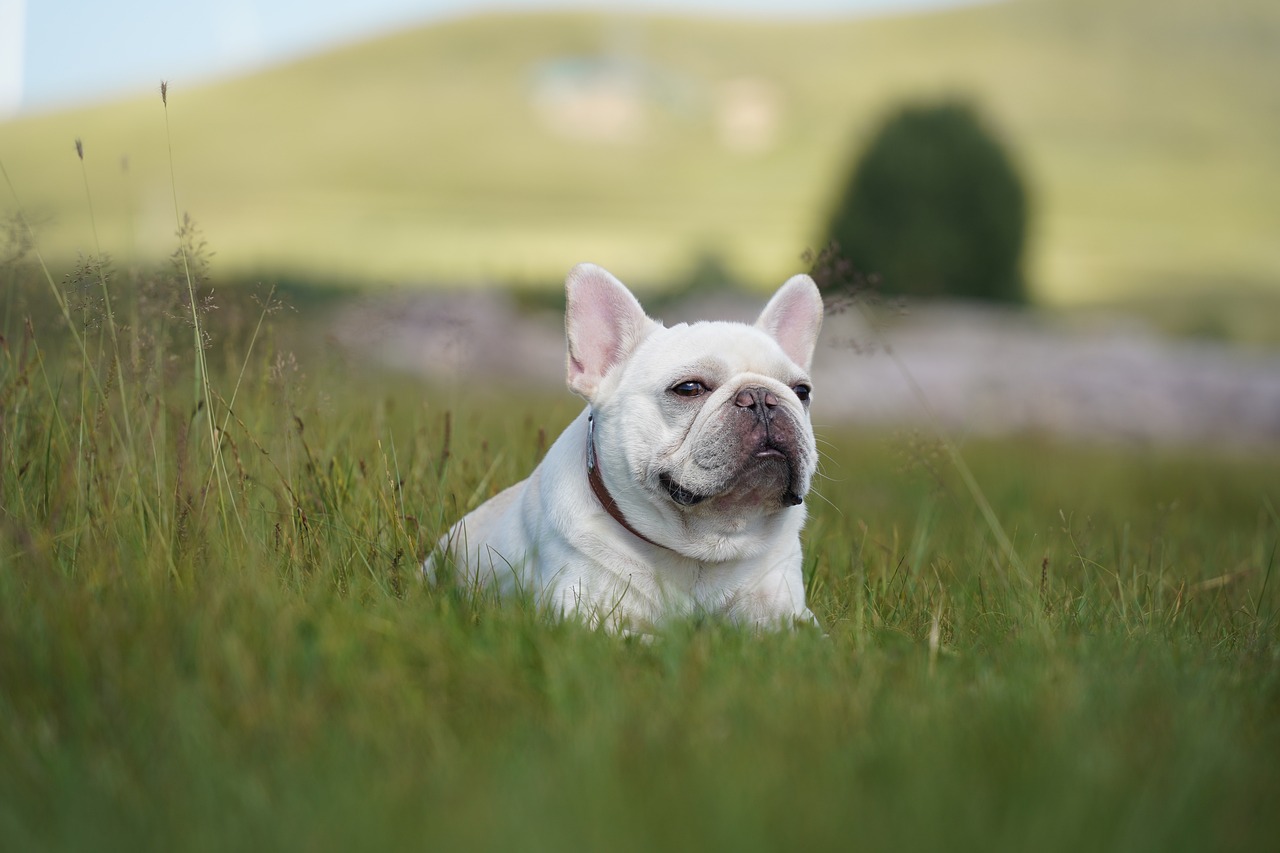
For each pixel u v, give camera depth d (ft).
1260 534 24.12
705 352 16.10
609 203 222.07
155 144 260.21
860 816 9.25
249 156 251.60
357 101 286.46
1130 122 264.52
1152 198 222.07
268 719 10.88
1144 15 320.91
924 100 104.12
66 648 11.65
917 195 100.01
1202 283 163.84
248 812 9.48
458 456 21.18
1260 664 13.98
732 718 11.25
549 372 70.28
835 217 101.55
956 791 9.61
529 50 312.71
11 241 18.40
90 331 17.28
